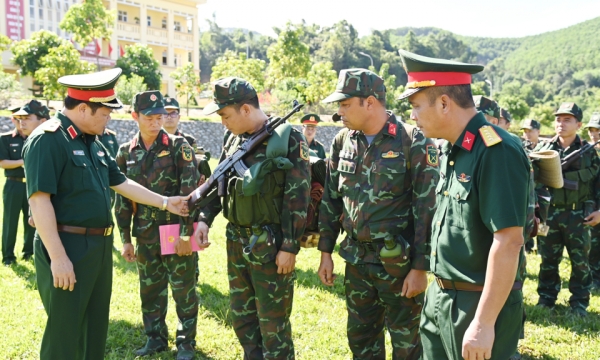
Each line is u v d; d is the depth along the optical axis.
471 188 2.34
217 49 78.19
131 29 41.50
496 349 2.38
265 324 3.33
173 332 4.73
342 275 6.52
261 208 3.26
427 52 84.81
